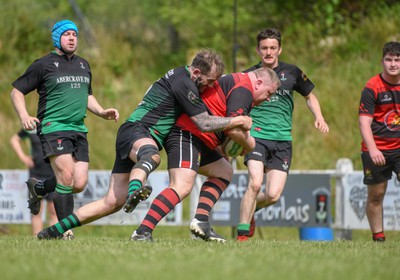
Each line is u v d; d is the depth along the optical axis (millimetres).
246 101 22875
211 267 16641
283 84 30391
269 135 30219
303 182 39812
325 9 66125
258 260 18031
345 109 54219
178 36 75812
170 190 22891
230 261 17609
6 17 69250
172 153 22969
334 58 60875
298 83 30875
